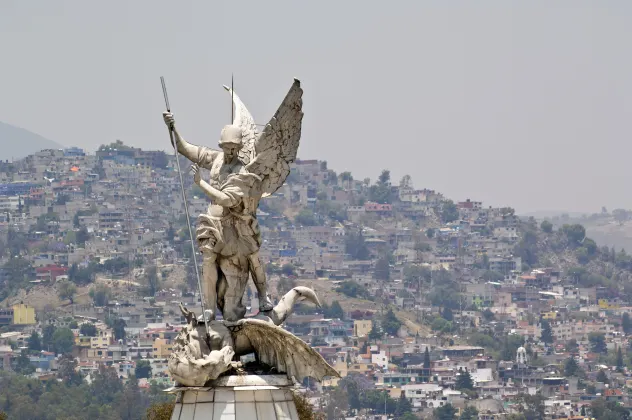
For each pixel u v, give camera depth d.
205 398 44.03
